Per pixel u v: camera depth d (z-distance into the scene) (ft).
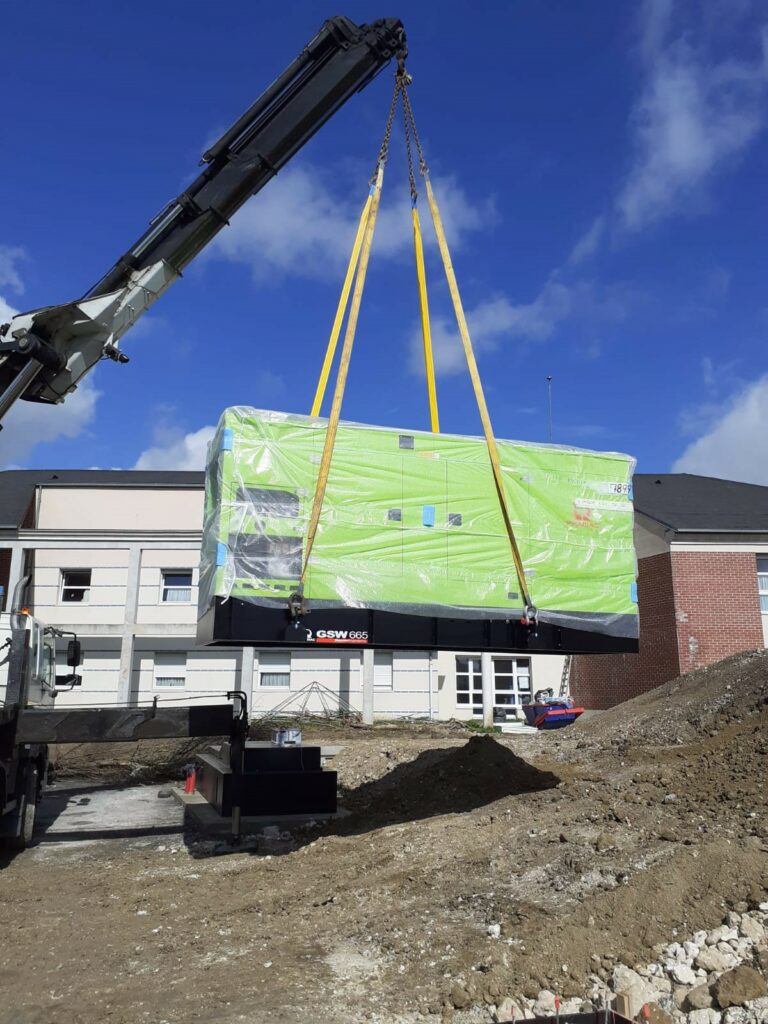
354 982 17.85
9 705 32.55
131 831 39.17
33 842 36.88
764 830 22.13
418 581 29.04
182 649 85.56
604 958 17.78
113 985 18.15
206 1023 15.98
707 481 103.30
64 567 86.22
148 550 86.58
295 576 27.81
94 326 32.19
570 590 30.91
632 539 32.32
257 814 38.58
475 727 81.82
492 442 30.19
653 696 56.70
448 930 20.12
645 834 24.04
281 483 28.30
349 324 29.32
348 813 38.60
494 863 24.48
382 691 86.07
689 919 18.57
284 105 33.99
